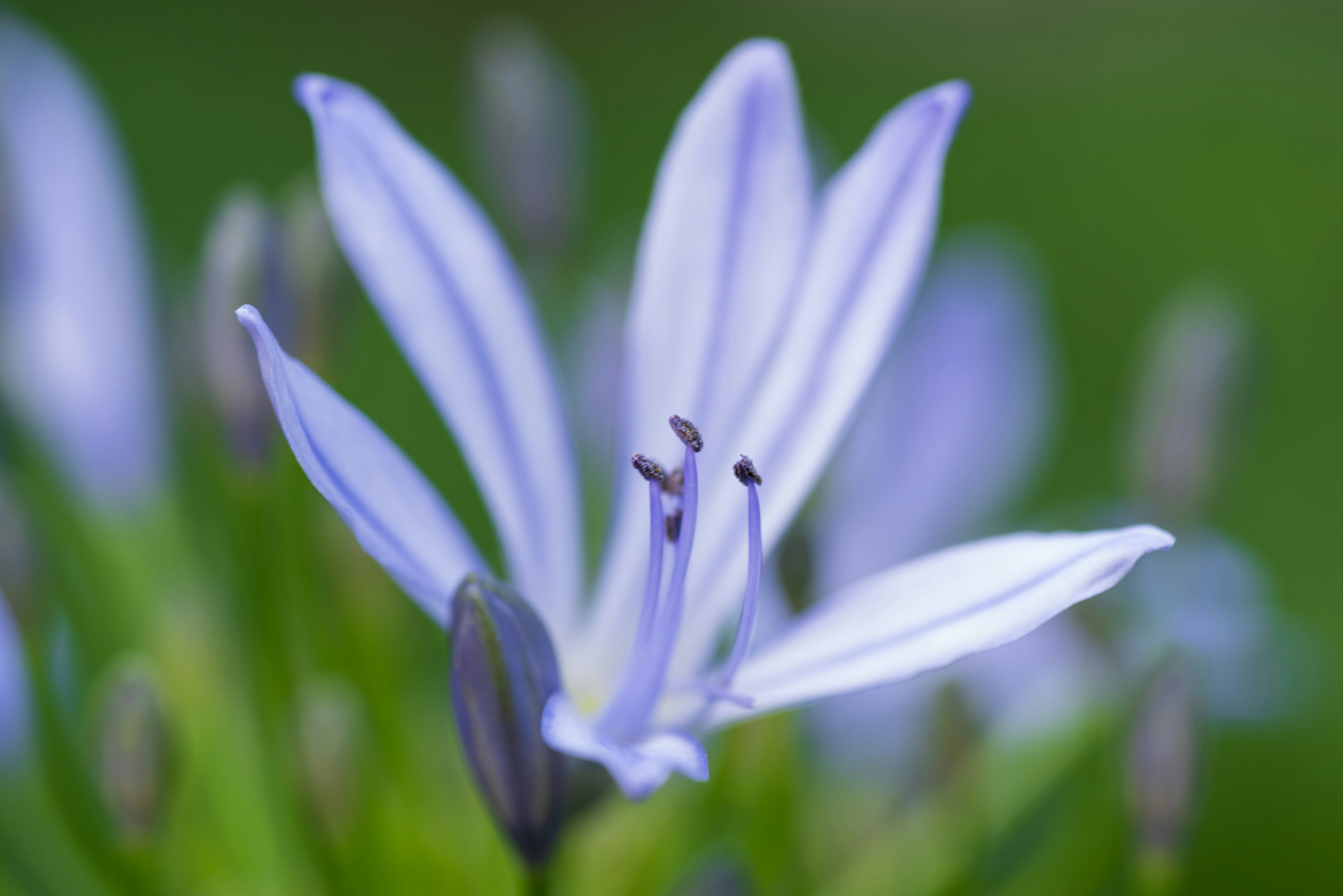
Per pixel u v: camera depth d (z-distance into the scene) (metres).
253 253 0.27
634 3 0.87
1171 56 0.78
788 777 0.29
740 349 0.26
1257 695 0.32
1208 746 0.28
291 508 0.28
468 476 0.54
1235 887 0.41
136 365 0.30
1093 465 0.61
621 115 0.77
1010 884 0.30
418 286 0.25
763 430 0.26
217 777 0.30
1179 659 0.28
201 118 0.70
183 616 0.30
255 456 0.28
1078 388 0.65
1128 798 0.28
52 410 0.30
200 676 0.30
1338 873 0.41
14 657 0.29
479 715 0.24
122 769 0.27
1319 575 0.56
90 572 0.30
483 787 0.24
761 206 0.26
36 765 0.29
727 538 0.26
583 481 0.31
